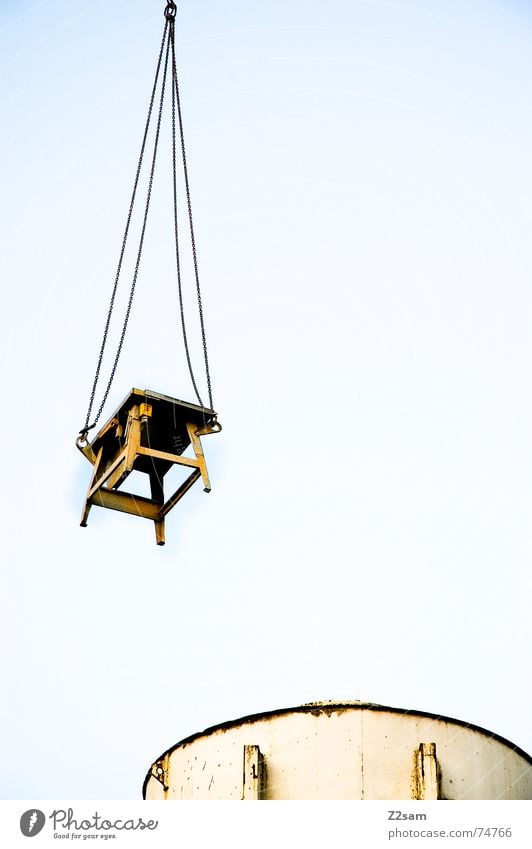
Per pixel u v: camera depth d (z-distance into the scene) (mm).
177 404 27281
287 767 24719
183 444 28141
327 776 24484
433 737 25031
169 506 27625
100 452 27969
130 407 27109
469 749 25172
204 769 25375
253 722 25484
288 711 25391
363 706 25281
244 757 24656
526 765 25969
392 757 24672
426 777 24156
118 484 27141
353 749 24750
